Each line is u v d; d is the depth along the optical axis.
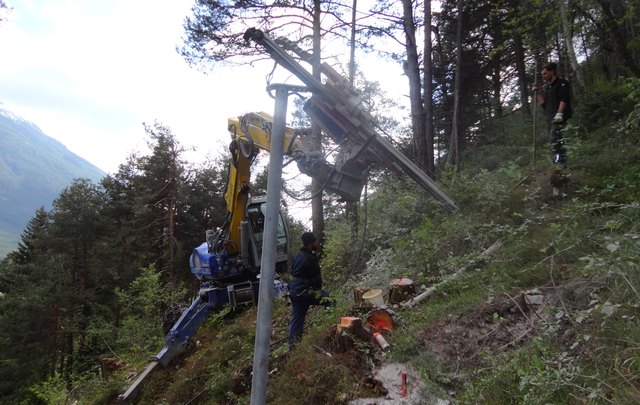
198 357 7.35
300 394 4.24
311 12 13.13
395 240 7.13
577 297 3.43
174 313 10.43
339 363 4.30
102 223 28.17
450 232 5.86
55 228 28.02
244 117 6.92
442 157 20.27
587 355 2.80
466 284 4.60
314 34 13.01
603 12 8.52
